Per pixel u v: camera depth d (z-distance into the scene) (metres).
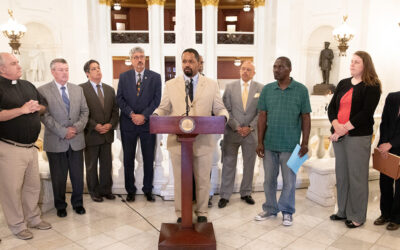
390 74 9.45
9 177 2.73
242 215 3.37
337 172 3.15
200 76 3.00
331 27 11.38
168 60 20.47
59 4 11.35
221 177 4.04
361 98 2.90
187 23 3.64
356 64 2.91
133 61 3.58
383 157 2.95
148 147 3.67
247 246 2.70
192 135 2.49
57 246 2.71
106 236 2.89
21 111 2.62
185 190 2.57
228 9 20.02
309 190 3.87
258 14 14.88
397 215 2.98
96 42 14.09
